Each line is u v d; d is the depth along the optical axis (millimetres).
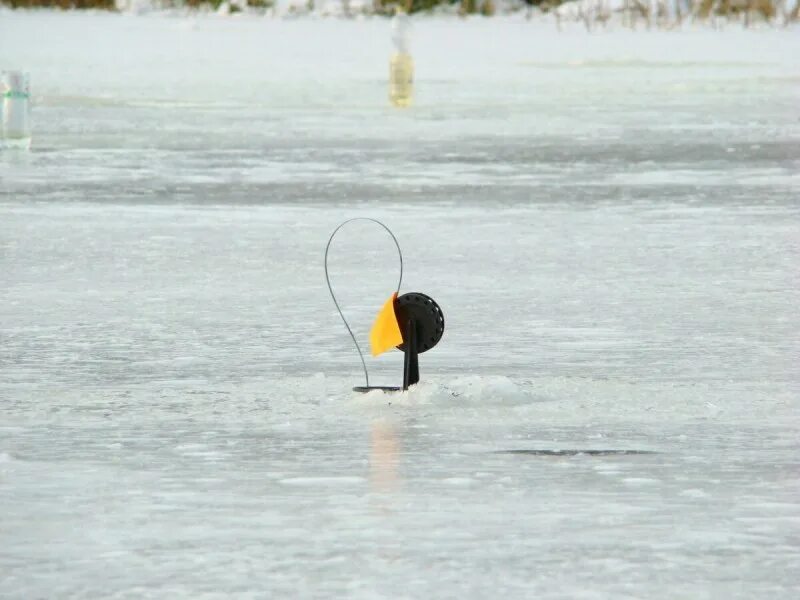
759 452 20422
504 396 23625
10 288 34625
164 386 24922
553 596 14672
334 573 15320
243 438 21297
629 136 76188
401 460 19984
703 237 42594
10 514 17438
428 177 58531
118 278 35938
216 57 144125
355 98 102688
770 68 132750
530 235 43094
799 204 50094
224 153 67812
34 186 55156
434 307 23844
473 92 108250
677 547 16156
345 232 43750
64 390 24625
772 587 14922
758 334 29391
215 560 15742
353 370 26172
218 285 35031
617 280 35656
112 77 119938
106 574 15320
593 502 17922
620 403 23531
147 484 18812
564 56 148125
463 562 15656
